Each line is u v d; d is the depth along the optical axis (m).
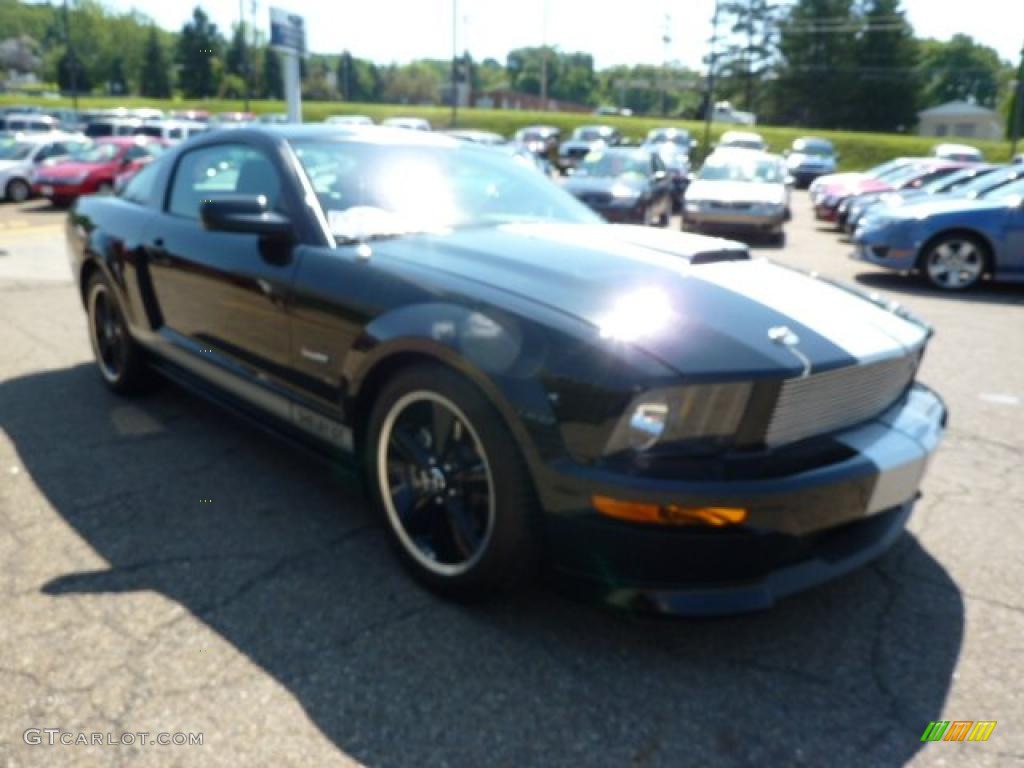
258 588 2.44
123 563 2.56
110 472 3.25
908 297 7.81
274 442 3.60
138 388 4.12
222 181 3.30
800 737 1.90
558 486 1.99
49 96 65.19
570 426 1.97
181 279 3.35
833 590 2.53
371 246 2.69
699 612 1.95
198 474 3.24
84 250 4.10
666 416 1.91
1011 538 2.88
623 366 1.93
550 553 2.09
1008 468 3.54
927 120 78.25
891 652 2.22
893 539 2.34
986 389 4.75
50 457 3.38
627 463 1.93
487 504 2.21
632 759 1.82
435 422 2.33
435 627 2.27
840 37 73.19
